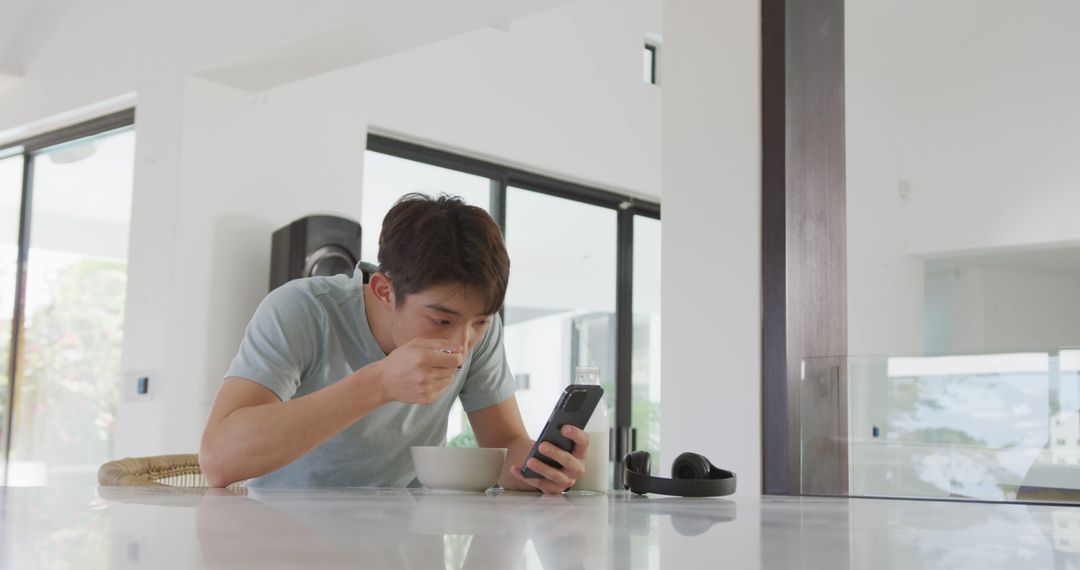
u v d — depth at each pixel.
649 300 6.12
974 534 0.69
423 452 1.34
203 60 3.65
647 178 5.92
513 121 5.21
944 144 7.06
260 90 3.91
